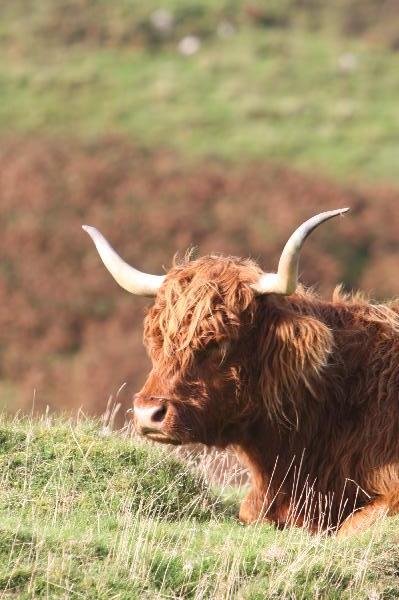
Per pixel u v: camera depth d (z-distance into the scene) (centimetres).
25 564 1981
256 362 2467
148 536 2223
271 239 11744
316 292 2958
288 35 19325
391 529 2266
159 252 11319
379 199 13262
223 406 2450
